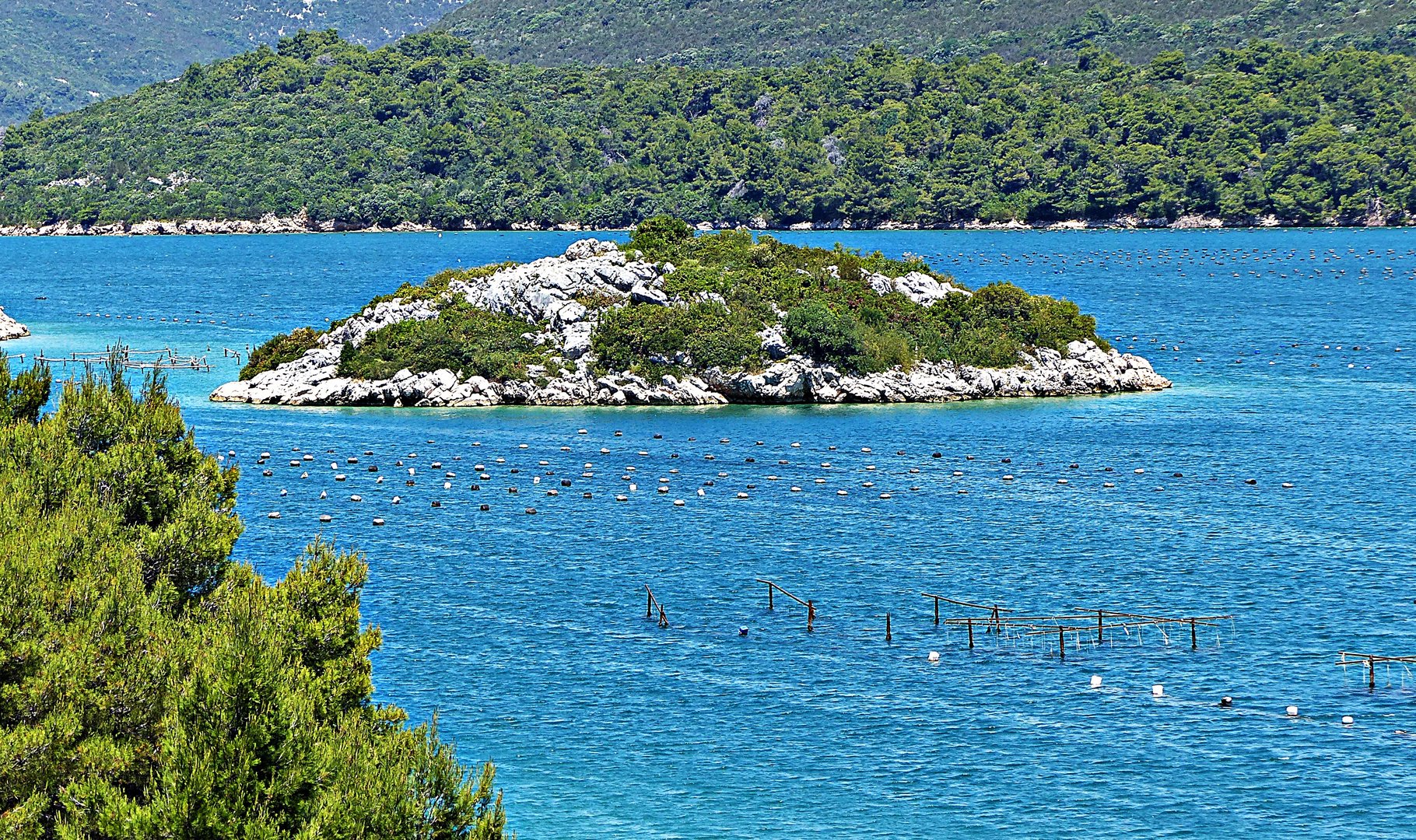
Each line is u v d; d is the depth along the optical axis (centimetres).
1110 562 15212
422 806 7300
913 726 11025
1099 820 9569
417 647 12650
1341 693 11538
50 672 7256
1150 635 12925
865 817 9638
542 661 12331
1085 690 11688
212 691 6912
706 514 17312
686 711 11306
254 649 7069
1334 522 16850
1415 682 11725
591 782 10119
